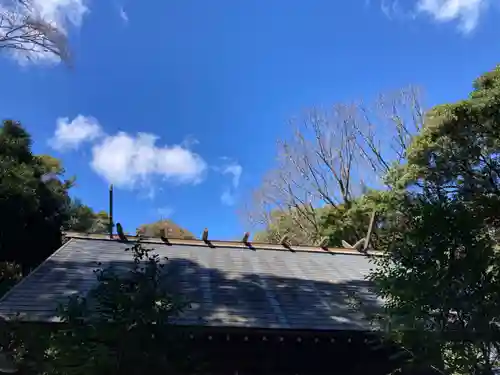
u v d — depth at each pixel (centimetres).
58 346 404
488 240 509
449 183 1007
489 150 1017
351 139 2500
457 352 453
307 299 709
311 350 641
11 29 693
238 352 620
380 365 652
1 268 1104
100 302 425
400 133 2375
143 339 404
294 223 2577
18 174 1123
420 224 497
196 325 567
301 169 2603
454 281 460
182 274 773
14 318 511
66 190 1445
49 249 1230
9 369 442
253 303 670
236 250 1000
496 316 447
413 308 459
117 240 957
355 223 2059
